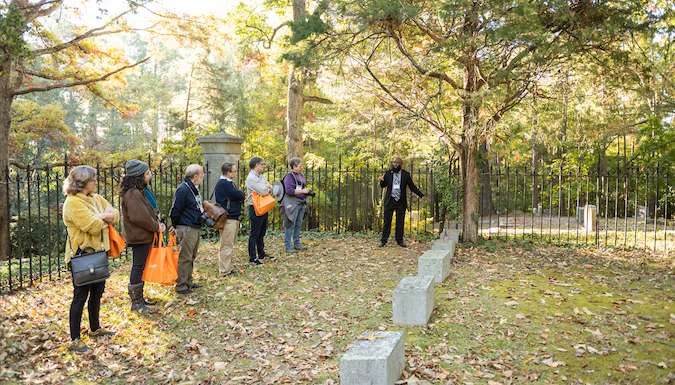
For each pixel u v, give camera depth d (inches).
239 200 272.2
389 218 352.8
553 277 253.0
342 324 189.9
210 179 404.2
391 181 350.9
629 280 243.9
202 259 315.9
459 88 343.6
